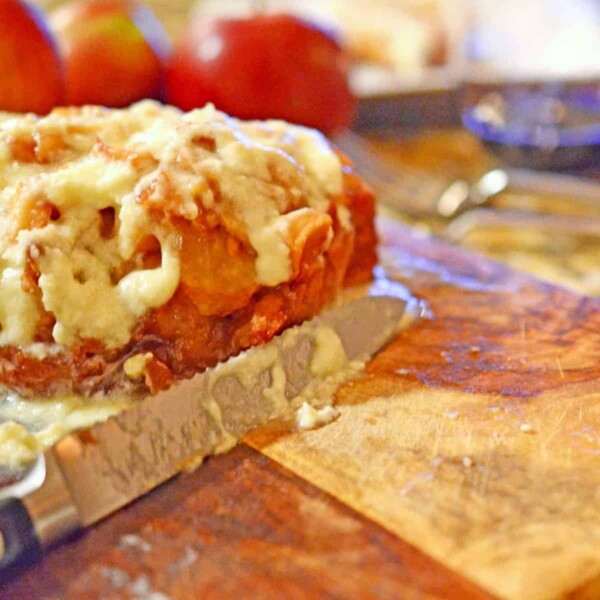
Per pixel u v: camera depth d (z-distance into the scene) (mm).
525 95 448
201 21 385
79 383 211
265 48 363
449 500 186
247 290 213
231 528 183
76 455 186
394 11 627
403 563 174
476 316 252
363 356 232
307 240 216
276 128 247
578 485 188
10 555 177
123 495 189
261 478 194
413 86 537
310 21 382
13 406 212
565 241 362
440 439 202
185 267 208
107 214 215
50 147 223
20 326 209
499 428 205
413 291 266
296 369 218
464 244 358
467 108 450
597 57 583
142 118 239
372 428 206
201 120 234
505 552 174
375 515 183
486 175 394
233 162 219
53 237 208
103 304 209
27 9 322
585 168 429
